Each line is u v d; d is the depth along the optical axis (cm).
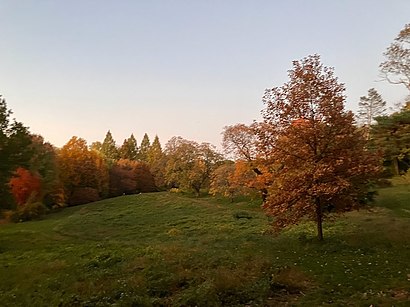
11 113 2762
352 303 949
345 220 2705
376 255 1538
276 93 1975
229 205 5072
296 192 1838
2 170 2652
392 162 4241
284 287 1130
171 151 7500
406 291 1031
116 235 3244
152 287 1187
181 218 3822
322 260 1495
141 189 8662
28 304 1120
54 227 3806
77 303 1080
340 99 1900
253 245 2033
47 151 5631
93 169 6856
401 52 2747
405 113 2353
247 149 4784
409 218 2717
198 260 1548
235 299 1029
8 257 2047
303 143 1891
